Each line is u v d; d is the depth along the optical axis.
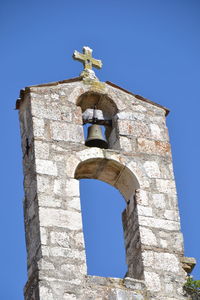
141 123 23.52
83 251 20.97
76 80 23.58
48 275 20.44
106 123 23.62
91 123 23.61
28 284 20.66
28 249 21.19
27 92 23.03
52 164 21.98
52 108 22.89
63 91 23.25
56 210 21.34
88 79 23.66
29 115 22.75
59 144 22.34
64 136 22.50
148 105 23.91
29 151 22.33
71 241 21.03
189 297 21.20
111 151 22.67
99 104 23.78
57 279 20.44
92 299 20.45
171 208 22.33
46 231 21.02
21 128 23.06
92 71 23.95
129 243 22.06
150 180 22.62
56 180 21.78
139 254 21.59
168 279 21.31
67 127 22.67
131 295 20.80
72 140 22.50
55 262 20.66
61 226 21.16
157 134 23.45
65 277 20.52
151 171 22.77
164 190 22.56
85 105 23.73
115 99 23.64
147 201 22.28
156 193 22.47
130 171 22.59
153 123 23.62
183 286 21.31
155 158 23.00
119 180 22.81
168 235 21.94
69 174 21.95
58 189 21.66
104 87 23.70
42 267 20.50
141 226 21.89
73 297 20.34
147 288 21.03
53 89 23.19
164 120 23.80
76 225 21.27
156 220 22.08
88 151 22.44
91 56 24.44
